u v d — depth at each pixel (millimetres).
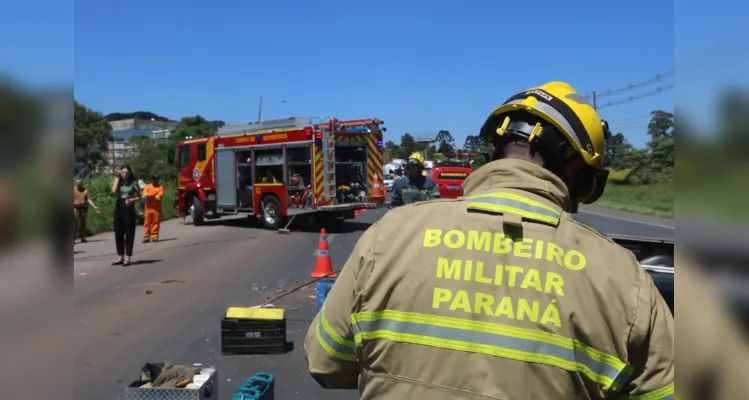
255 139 15945
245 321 5145
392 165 48094
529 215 1255
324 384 1454
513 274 1185
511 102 1444
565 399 1102
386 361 1228
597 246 1217
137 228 18438
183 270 9680
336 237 14375
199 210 18031
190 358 5031
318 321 1467
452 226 1290
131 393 3336
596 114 1454
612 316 1131
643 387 1120
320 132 14789
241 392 3316
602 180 1474
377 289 1277
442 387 1156
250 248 12445
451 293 1203
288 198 15266
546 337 1125
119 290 8008
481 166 1428
